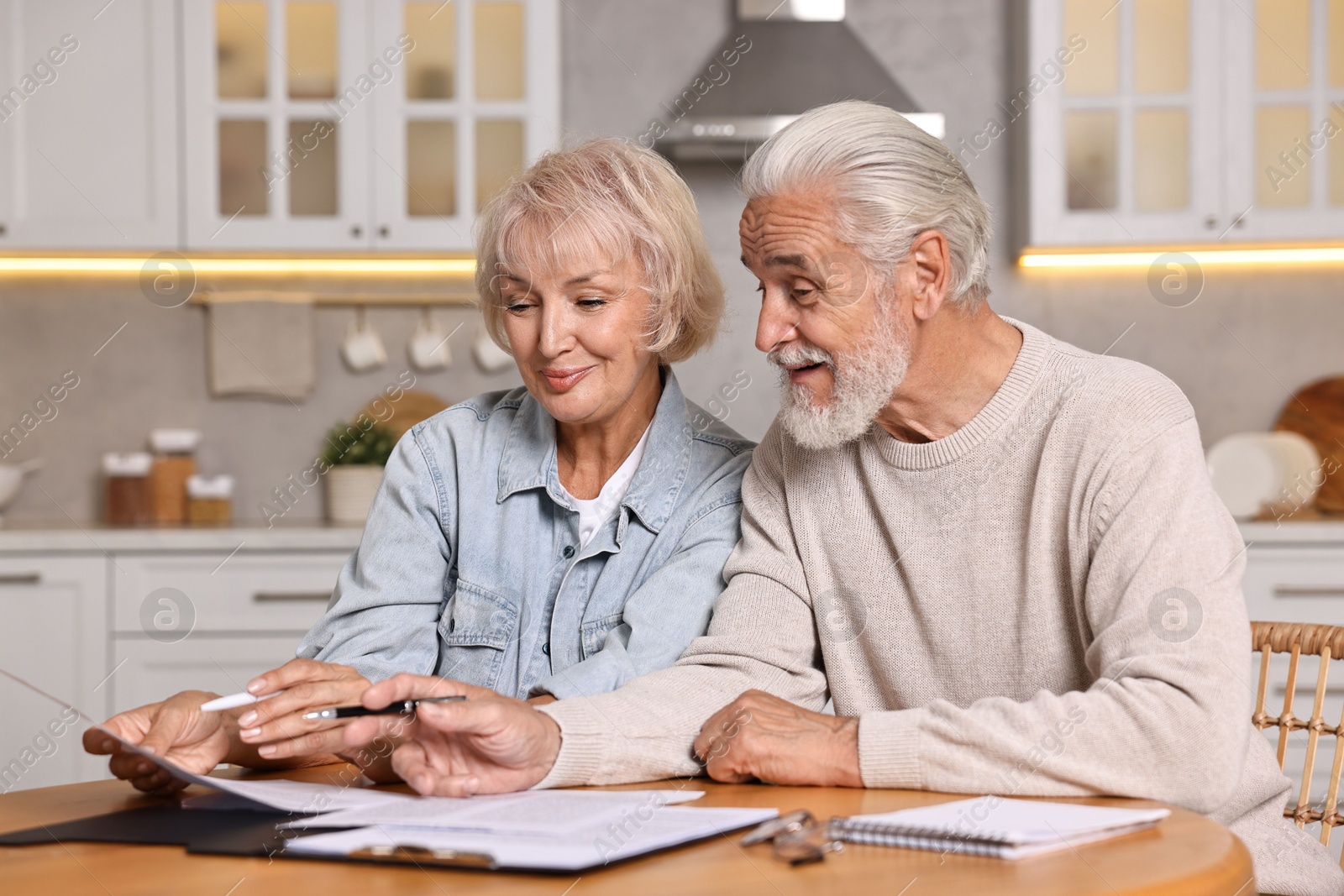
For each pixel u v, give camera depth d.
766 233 1.10
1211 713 0.91
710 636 1.23
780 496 1.30
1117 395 1.09
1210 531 1.01
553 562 1.37
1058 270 3.46
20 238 3.19
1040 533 1.12
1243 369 3.44
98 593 2.86
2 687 2.83
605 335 1.28
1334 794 1.29
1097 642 1.02
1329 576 2.78
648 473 1.36
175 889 0.69
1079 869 0.70
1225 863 0.71
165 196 3.21
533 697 1.20
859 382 1.11
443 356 3.53
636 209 1.29
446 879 0.70
